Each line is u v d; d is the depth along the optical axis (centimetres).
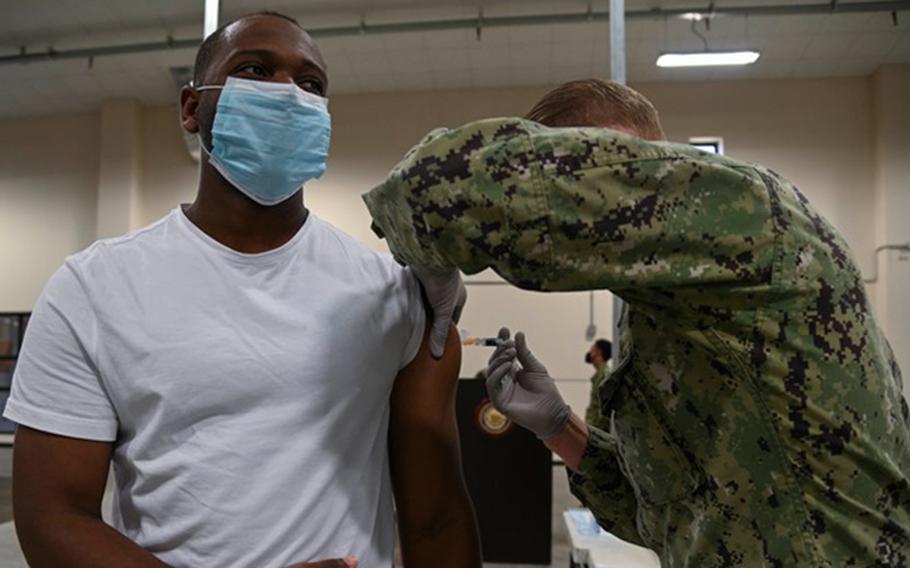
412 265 83
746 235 69
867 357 74
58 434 83
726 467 74
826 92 752
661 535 87
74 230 840
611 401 88
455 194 68
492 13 638
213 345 86
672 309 74
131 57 721
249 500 84
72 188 846
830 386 71
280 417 86
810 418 71
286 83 95
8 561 339
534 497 385
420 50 700
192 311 88
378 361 95
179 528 83
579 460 108
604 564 206
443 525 104
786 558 72
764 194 71
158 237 93
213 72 96
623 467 99
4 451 738
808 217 75
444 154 69
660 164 69
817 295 72
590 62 727
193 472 83
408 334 101
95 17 652
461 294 105
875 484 73
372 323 95
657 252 68
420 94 790
